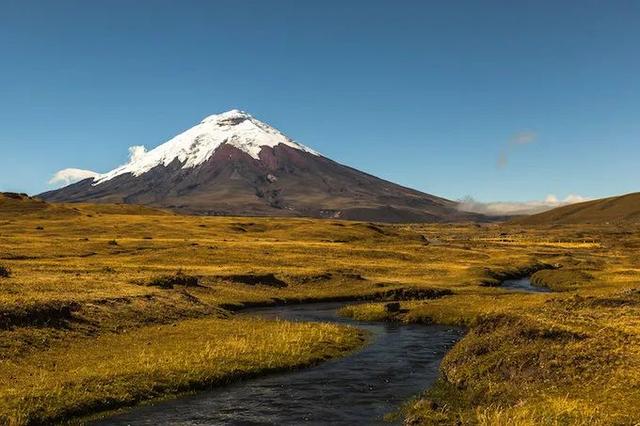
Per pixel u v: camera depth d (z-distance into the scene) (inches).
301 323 2313.0
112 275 2989.7
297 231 7170.3
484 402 1219.2
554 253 6220.5
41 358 1519.4
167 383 1384.1
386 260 4852.4
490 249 6663.4
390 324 2455.7
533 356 1332.4
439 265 4606.3
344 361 1729.8
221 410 1249.4
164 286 2859.3
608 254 6338.6
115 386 1315.2
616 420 952.9
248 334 1985.7
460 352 1566.2
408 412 1190.3
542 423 991.6
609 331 1411.2
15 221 6894.7
